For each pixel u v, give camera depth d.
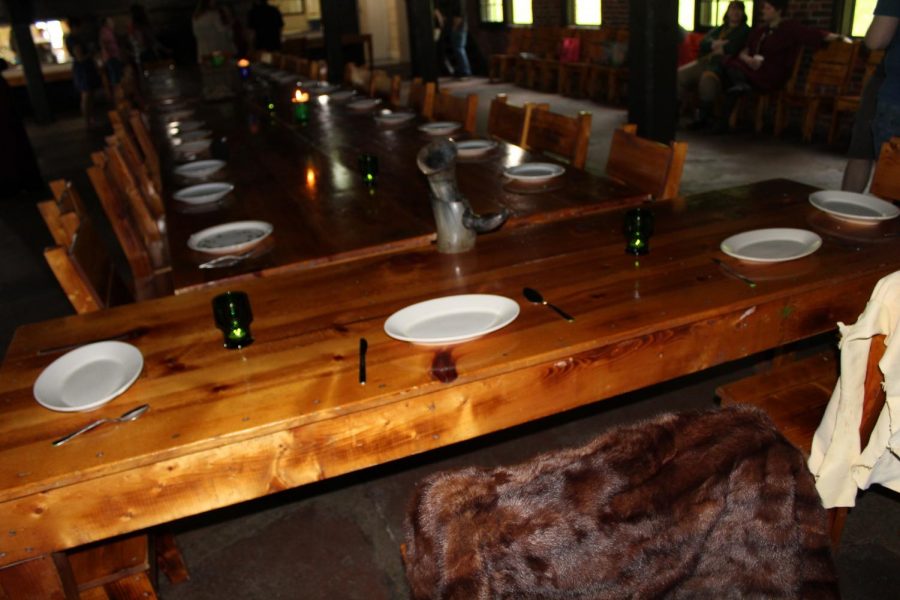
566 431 2.45
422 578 0.78
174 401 1.29
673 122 4.27
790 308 1.55
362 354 1.38
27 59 9.92
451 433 1.34
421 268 1.77
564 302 1.52
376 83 5.11
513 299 1.56
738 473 0.82
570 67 8.50
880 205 1.94
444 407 1.32
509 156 2.81
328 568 1.95
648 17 3.98
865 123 3.19
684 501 0.80
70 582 1.31
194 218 2.37
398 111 4.04
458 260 1.80
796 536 0.86
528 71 9.40
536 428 2.47
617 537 0.78
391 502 2.18
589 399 1.43
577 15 9.16
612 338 1.37
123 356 1.45
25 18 9.81
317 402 1.24
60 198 2.18
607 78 8.26
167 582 1.96
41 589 1.24
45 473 1.12
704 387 2.62
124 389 1.31
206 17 8.83
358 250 1.94
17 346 1.55
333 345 1.43
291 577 1.93
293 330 1.51
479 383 1.32
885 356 1.19
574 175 2.48
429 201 2.31
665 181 2.32
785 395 1.76
